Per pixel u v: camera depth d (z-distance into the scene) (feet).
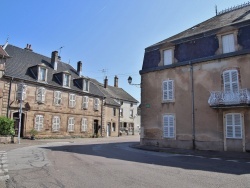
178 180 23.24
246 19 55.06
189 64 60.54
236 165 33.24
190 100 59.62
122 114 149.38
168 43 65.62
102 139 100.83
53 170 27.76
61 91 98.37
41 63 95.91
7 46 91.50
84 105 108.78
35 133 84.84
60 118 96.99
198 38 60.59
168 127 62.64
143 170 28.45
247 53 51.62
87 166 30.91
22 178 23.53
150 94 67.77
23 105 83.20
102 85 150.92
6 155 40.78
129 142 83.56
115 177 24.41
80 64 116.47
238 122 51.70
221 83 54.95
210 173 26.84
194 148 57.06
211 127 55.21
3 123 66.44
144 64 70.49
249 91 50.42
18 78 81.92
